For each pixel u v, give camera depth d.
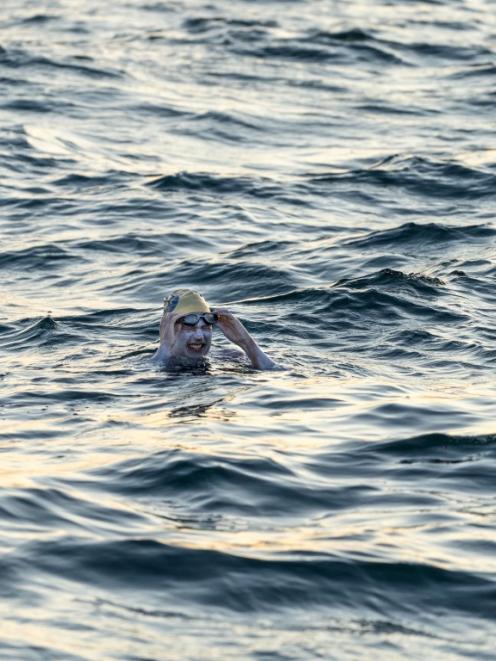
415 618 7.63
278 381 13.38
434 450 10.91
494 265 19.53
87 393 12.89
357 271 19.44
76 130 31.14
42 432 11.48
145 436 11.25
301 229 22.80
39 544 8.47
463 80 38.69
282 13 50.00
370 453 10.82
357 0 53.31
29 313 17.27
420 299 17.16
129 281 19.20
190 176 26.64
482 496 9.79
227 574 8.08
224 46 43.09
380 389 13.03
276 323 16.08
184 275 19.42
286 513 9.35
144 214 23.77
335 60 41.50
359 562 8.33
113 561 8.23
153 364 14.11
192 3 52.41
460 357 14.55
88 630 7.25
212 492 9.70
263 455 10.61
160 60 40.81
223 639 7.23
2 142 29.31
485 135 31.44
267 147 30.20
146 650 7.04
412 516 9.31
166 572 8.09
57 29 46.19
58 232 22.50
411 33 46.03
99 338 15.73
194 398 12.65
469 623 7.59
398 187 26.11
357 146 30.31
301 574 8.12
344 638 7.31
